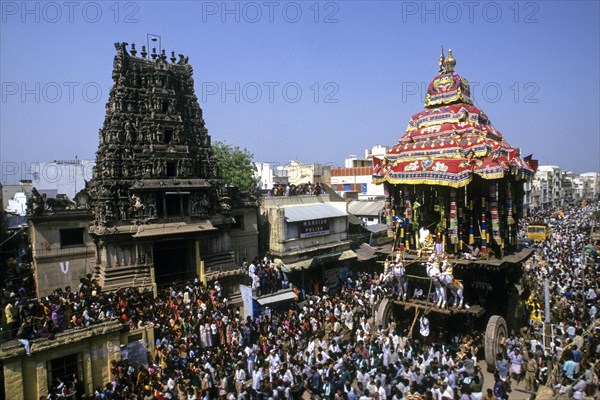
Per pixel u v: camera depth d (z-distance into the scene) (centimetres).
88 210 2919
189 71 3356
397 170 2275
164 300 2692
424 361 1933
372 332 2445
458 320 2159
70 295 2450
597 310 2467
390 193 2409
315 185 4331
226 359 2203
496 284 2114
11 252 3634
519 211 2358
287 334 2528
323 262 3681
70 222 2847
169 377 1969
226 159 5141
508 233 2284
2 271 3206
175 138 3089
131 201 2848
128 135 2925
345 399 1675
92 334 2008
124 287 2723
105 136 2998
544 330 1950
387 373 1819
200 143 3338
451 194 2092
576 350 1816
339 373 1902
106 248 2723
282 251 3441
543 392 1482
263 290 3025
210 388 1884
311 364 2039
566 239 5362
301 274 3578
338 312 2867
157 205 2961
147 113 3030
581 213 9094
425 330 2117
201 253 3116
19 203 5691
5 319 2205
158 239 2816
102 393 1889
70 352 1955
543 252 4562
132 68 3009
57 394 1833
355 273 4131
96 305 2292
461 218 2216
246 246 3622
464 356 1923
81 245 2895
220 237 3262
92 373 2014
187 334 2391
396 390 1639
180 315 2483
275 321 2714
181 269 3206
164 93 3070
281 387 1736
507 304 2258
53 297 2353
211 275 3095
